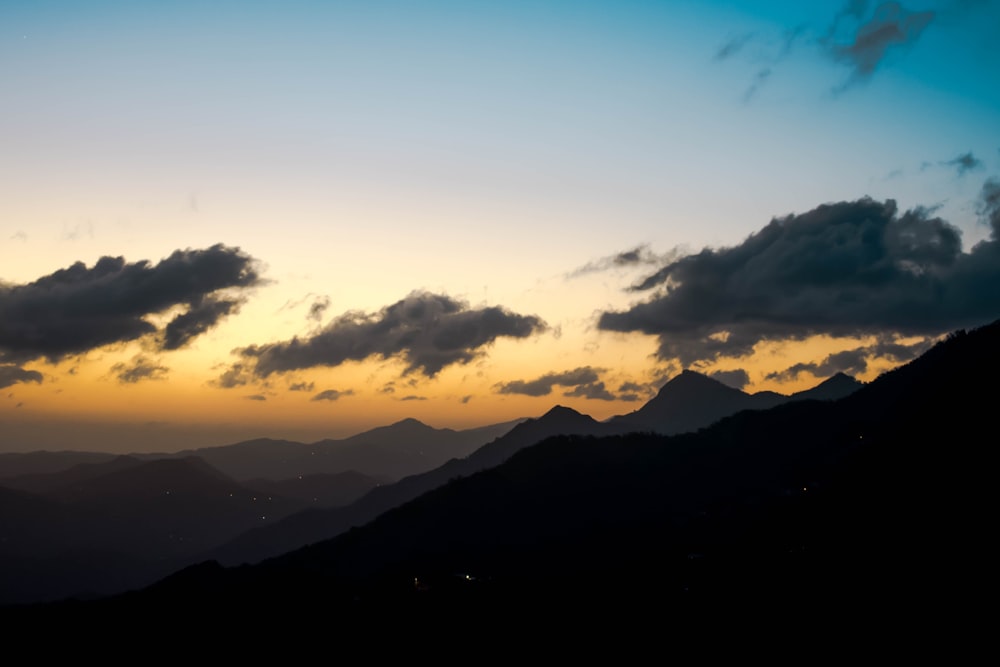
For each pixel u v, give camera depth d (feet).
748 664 413.39
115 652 542.57
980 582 423.64
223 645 540.11
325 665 493.77
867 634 409.69
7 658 538.06
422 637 514.68
